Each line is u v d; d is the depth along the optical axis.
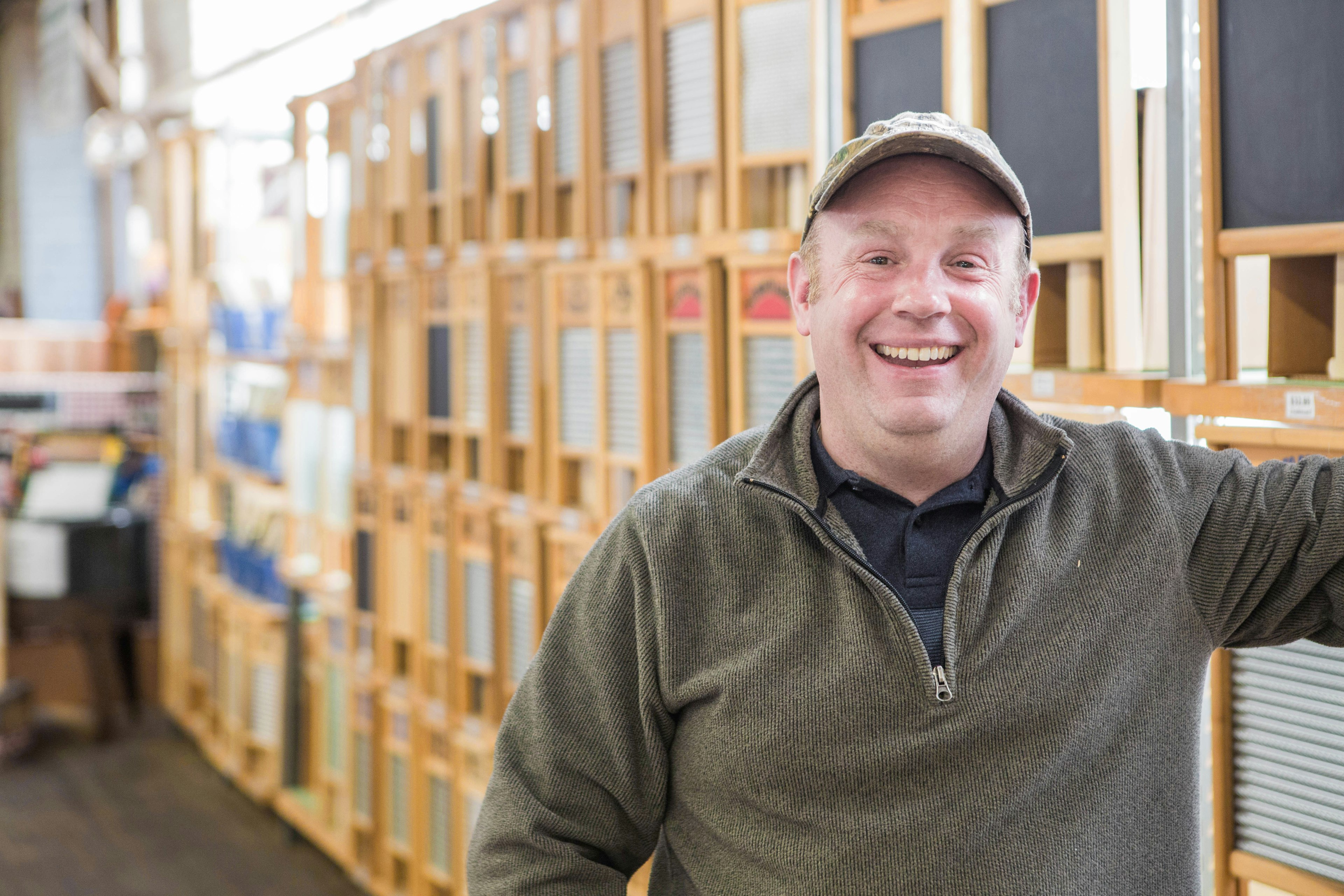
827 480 1.23
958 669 1.13
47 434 5.55
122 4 5.98
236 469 4.64
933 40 1.73
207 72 4.68
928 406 1.16
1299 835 1.45
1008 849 1.13
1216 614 1.19
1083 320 1.67
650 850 1.40
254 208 4.78
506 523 2.84
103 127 6.16
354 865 3.66
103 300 8.03
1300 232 1.34
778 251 2.10
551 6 2.63
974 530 1.16
